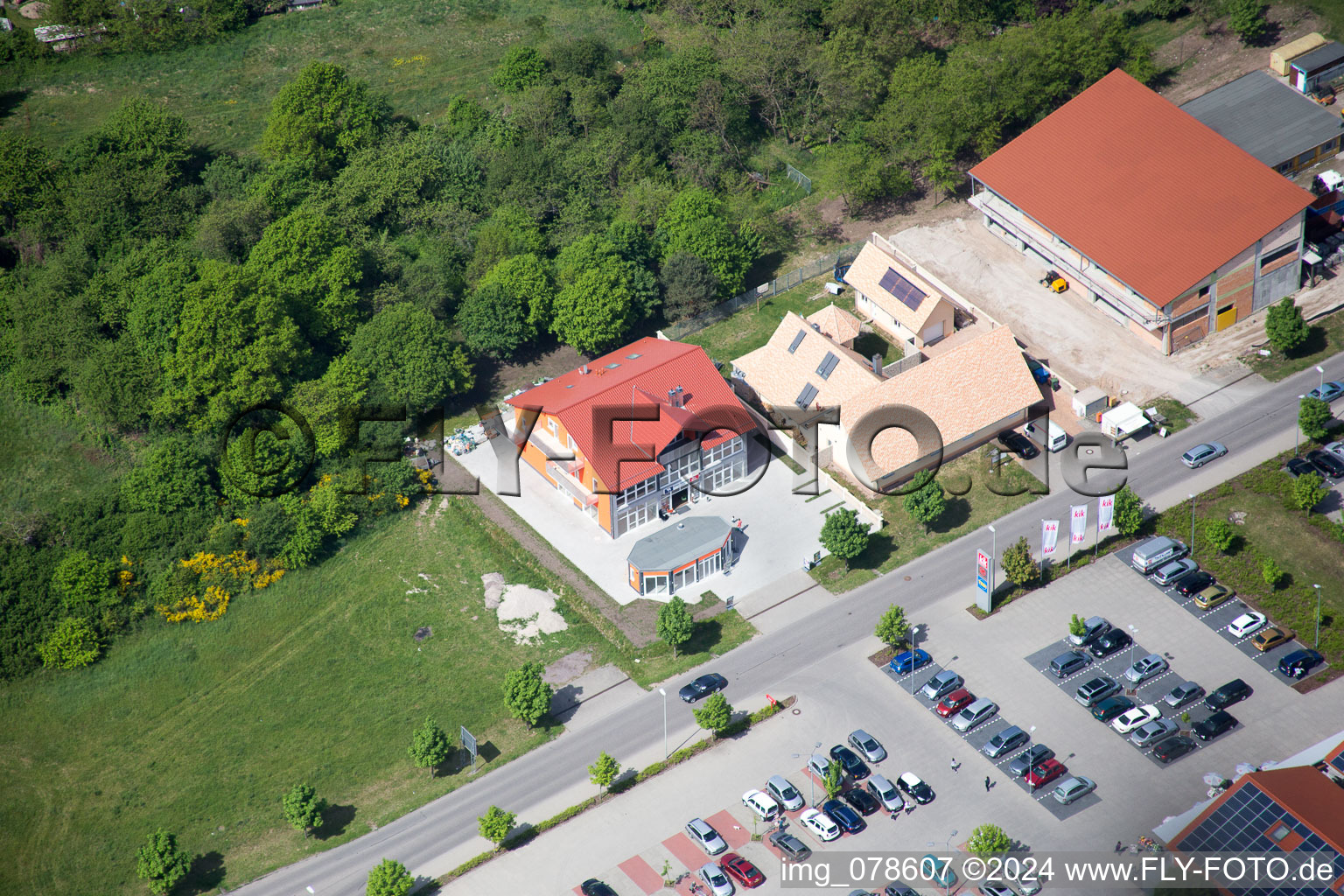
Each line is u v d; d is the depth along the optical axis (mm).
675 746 129375
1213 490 147000
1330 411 149875
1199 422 155125
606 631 141375
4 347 168750
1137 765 123062
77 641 143875
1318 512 142875
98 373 160500
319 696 138625
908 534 147750
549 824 123000
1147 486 148875
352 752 132750
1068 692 129875
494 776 128875
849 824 119438
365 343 163375
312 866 122688
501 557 150125
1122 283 162500
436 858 121938
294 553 150250
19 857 127250
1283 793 113125
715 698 126750
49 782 133375
